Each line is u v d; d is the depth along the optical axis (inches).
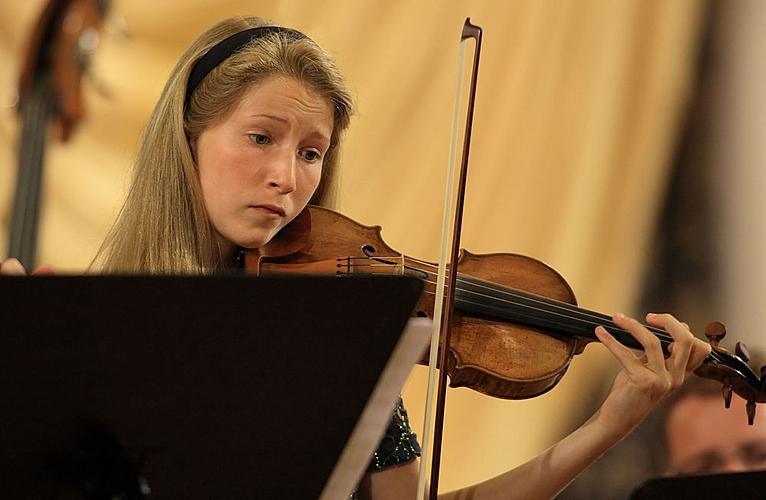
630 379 261.4
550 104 494.3
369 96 472.4
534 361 270.1
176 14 432.5
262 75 250.8
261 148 251.4
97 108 418.6
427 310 274.8
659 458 461.4
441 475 471.8
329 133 259.6
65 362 154.2
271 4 454.0
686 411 458.9
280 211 251.4
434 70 479.8
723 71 505.0
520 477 267.7
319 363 162.4
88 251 415.8
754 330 495.5
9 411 156.1
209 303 154.9
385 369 165.2
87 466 163.0
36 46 399.2
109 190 419.5
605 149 496.7
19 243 393.4
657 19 502.6
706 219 499.8
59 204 412.2
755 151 503.2
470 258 294.4
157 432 162.9
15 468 161.3
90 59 410.9
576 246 492.4
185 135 256.2
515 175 490.0
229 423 164.9
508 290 277.1
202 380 160.1
